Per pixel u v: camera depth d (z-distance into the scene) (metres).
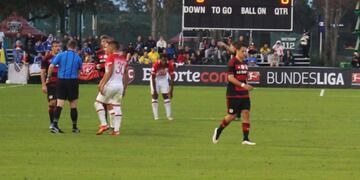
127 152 26.14
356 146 28.61
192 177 21.00
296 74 71.25
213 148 27.53
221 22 71.81
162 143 28.97
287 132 33.66
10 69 72.69
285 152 26.58
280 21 71.75
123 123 37.34
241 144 28.88
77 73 32.19
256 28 71.88
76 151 26.23
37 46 76.88
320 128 35.50
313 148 27.84
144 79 71.19
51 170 22.03
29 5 102.06
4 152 25.80
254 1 71.50
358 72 70.94
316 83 71.25
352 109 46.94
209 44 81.75
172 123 37.50
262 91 65.00
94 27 107.31
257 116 41.69
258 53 86.31
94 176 21.05
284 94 61.00
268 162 24.03
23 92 58.88
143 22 120.00
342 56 129.38
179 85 71.31
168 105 39.53
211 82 71.25
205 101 52.66
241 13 71.62
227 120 28.78
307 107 48.25
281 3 71.62
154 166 22.98
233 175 21.42
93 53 77.25
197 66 71.31
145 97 55.22
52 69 31.83
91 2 103.75
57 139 29.77
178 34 116.81
